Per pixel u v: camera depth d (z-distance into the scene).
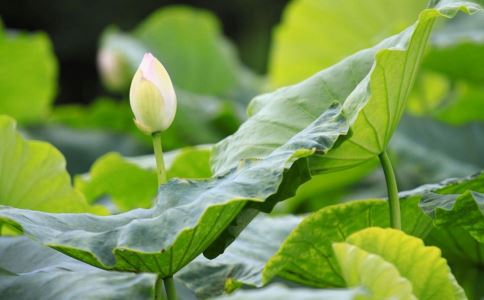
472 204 3.88
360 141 3.88
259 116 3.98
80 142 6.96
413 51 3.86
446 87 6.82
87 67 17.97
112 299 3.73
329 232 3.94
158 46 8.29
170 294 3.82
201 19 8.37
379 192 5.64
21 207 4.19
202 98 6.65
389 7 6.52
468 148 5.29
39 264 3.96
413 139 5.29
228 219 3.79
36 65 7.12
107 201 5.12
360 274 3.64
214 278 4.00
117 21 17.94
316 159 3.90
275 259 3.92
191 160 4.57
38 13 17.86
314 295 3.50
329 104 3.96
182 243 3.74
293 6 6.77
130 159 4.74
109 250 3.73
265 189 3.76
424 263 3.74
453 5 3.83
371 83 3.83
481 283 4.17
